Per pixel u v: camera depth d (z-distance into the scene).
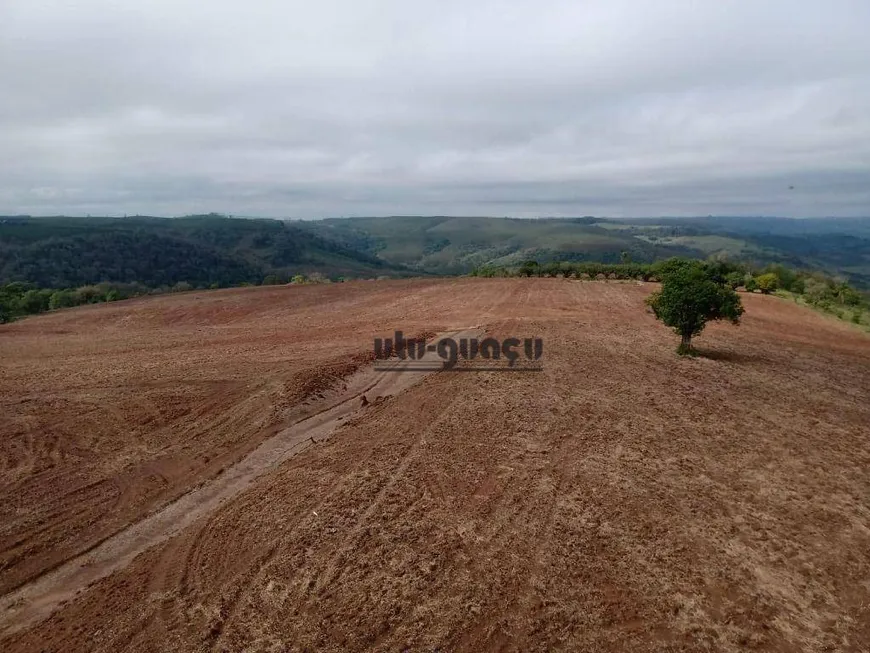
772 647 6.01
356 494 9.30
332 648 5.95
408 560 7.47
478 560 7.47
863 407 14.07
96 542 8.33
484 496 9.23
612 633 6.16
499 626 6.26
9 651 6.07
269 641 6.07
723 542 7.94
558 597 6.74
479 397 14.34
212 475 10.52
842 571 7.34
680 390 15.05
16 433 12.48
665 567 7.34
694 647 5.98
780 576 7.21
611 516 8.59
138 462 11.09
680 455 10.86
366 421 12.92
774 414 13.31
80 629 6.38
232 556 7.72
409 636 6.11
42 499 9.58
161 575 7.38
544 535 8.07
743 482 9.79
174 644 6.09
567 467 10.28
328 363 17.91
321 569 7.32
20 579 7.43
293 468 10.48
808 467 10.45
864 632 6.26
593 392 14.71
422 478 9.88
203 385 15.98
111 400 14.74
